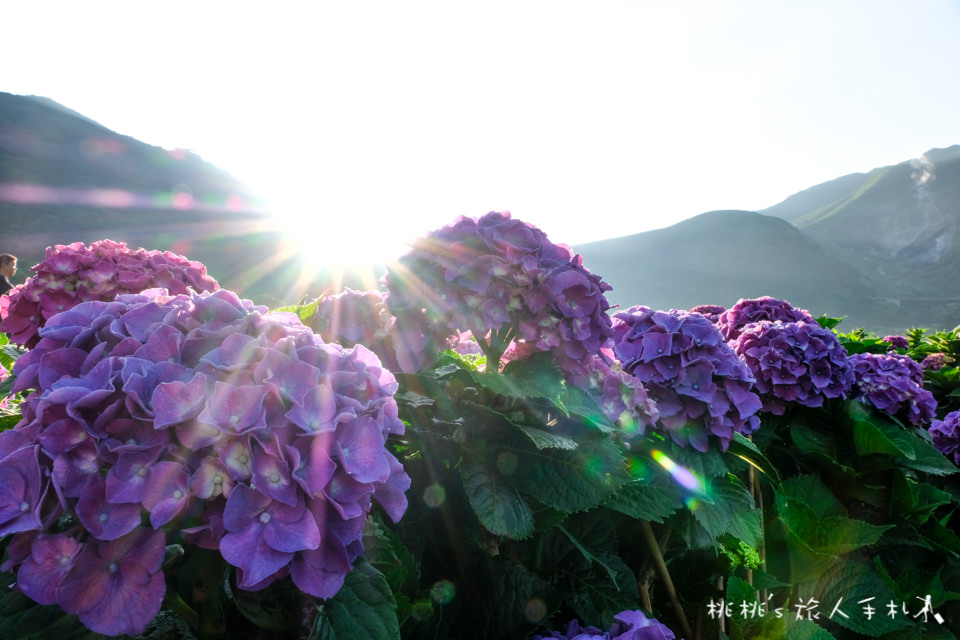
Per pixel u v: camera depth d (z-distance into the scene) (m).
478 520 1.67
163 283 3.19
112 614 0.91
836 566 2.88
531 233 1.79
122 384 1.00
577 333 1.72
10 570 1.05
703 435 2.25
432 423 1.81
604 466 1.69
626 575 1.99
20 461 0.93
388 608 1.10
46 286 2.98
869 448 3.61
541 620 1.65
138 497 0.91
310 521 0.98
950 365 7.43
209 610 1.08
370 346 1.82
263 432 0.98
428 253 1.72
